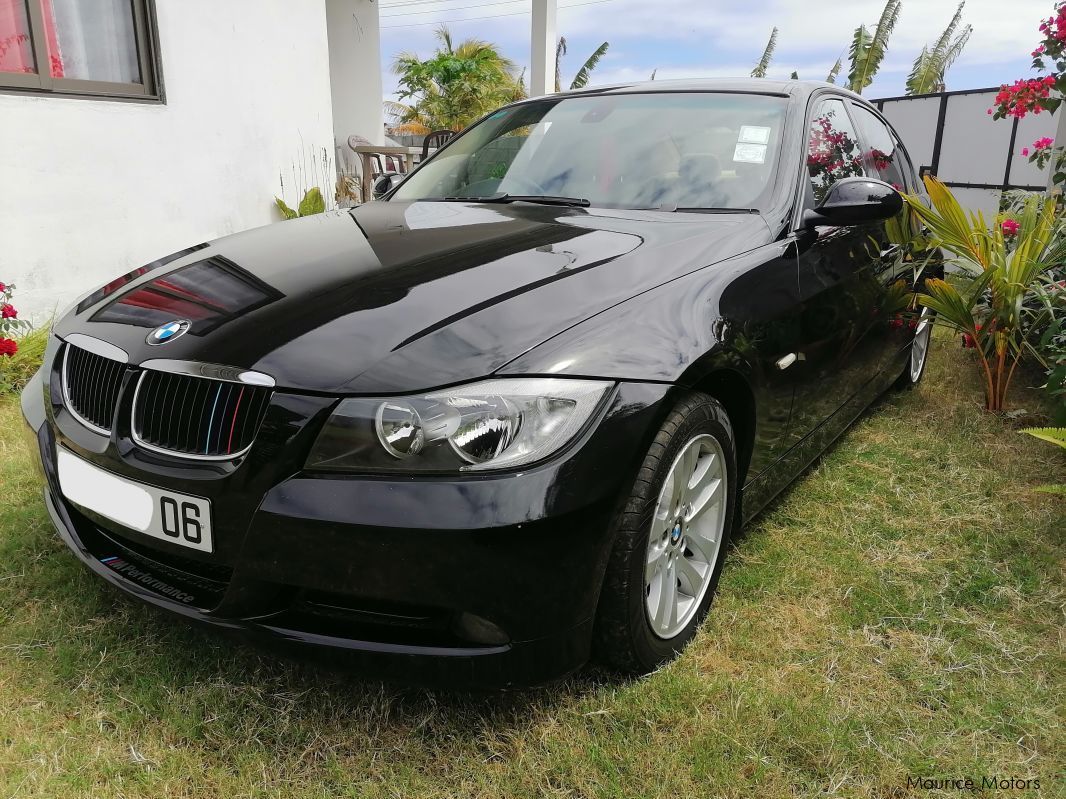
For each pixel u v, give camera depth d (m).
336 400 1.63
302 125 6.59
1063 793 1.70
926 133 9.34
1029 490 3.15
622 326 1.89
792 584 2.48
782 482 2.69
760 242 2.47
